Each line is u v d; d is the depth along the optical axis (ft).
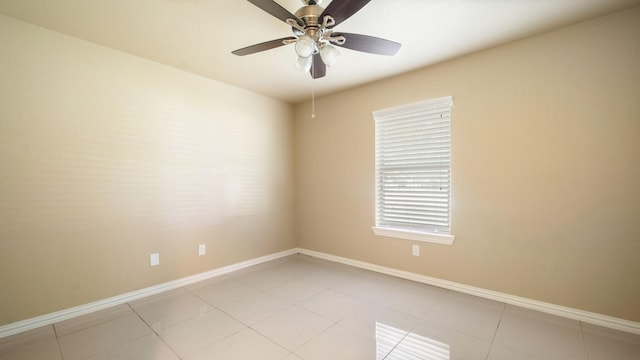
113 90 8.38
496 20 6.97
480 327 7.02
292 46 8.18
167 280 9.50
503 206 8.34
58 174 7.45
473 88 8.79
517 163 8.09
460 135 9.08
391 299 8.66
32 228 7.07
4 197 6.72
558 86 7.47
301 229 14.01
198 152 10.39
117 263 8.42
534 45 7.77
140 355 5.97
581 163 7.20
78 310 7.69
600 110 6.96
